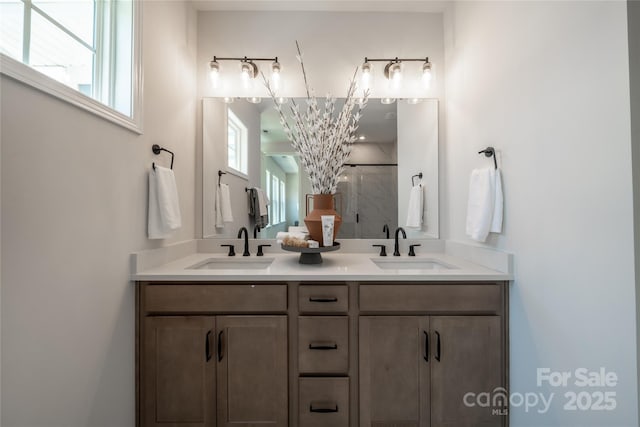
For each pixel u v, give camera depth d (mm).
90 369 954
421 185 1813
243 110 1812
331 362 1203
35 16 829
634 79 719
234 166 1806
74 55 997
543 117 1000
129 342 1159
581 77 851
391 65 1793
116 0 1172
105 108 1004
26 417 742
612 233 770
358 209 1803
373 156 1813
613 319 770
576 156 871
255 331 1204
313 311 1207
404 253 1792
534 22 1040
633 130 718
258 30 1830
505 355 1195
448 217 1785
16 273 712
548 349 987
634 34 719
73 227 880
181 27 1614
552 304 968
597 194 808
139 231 1224
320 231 1427
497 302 1194
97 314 984
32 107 742
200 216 1797
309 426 1201
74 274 886
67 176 856
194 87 1775
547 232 988
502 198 1234
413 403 1203
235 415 1203
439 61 1836
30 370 750
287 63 1835
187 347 1198
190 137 1722
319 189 1479
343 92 1838
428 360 1200
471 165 1501
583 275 852
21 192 720
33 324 756
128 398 1152
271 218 1799
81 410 917
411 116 1820
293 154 1795
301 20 1839
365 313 1215
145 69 1256
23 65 711
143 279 1169
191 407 1195
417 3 1769
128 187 1146
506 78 1205
